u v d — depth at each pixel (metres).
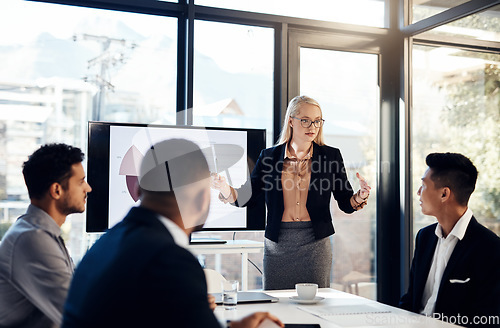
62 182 1.68
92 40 3.56
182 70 3.74
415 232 4.06
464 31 3.58
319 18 4.05
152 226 0.99
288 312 1.73
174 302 0.90
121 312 0.91
